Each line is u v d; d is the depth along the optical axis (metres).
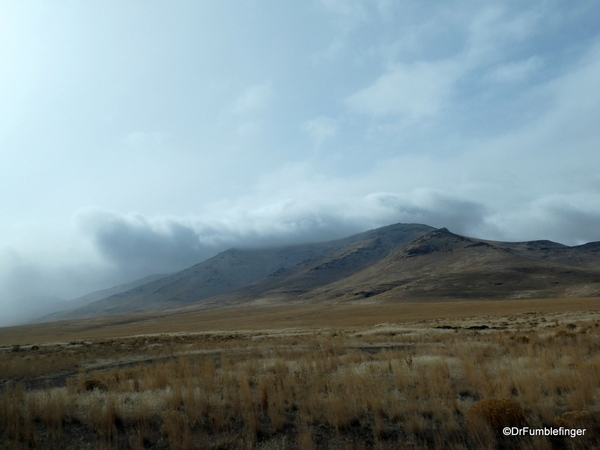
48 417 10.22
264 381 12.25
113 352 30.16
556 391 10.66
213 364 17.66
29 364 22.95
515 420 8.31
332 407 9.66
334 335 36.62
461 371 13.64
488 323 42.84
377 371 14.30
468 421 8.47
